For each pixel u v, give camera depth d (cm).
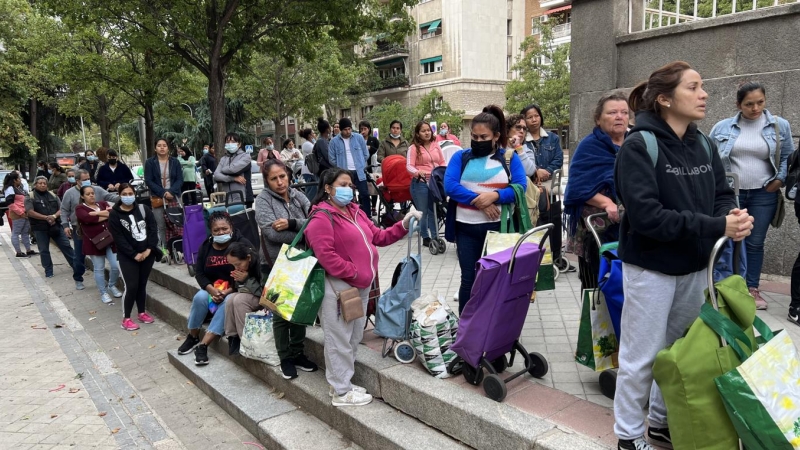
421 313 351
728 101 510
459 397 311
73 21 980
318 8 991
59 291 847
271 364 439
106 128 2186
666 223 205
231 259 480
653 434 251
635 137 221
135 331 638
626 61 583
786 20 462
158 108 2102
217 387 452
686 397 201
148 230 646
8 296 820
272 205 453
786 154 405
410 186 719
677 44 539
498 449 279
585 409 287
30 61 2258
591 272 314
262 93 2634
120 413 439
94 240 731
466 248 377
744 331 208
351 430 349
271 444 368
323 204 355
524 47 2691
